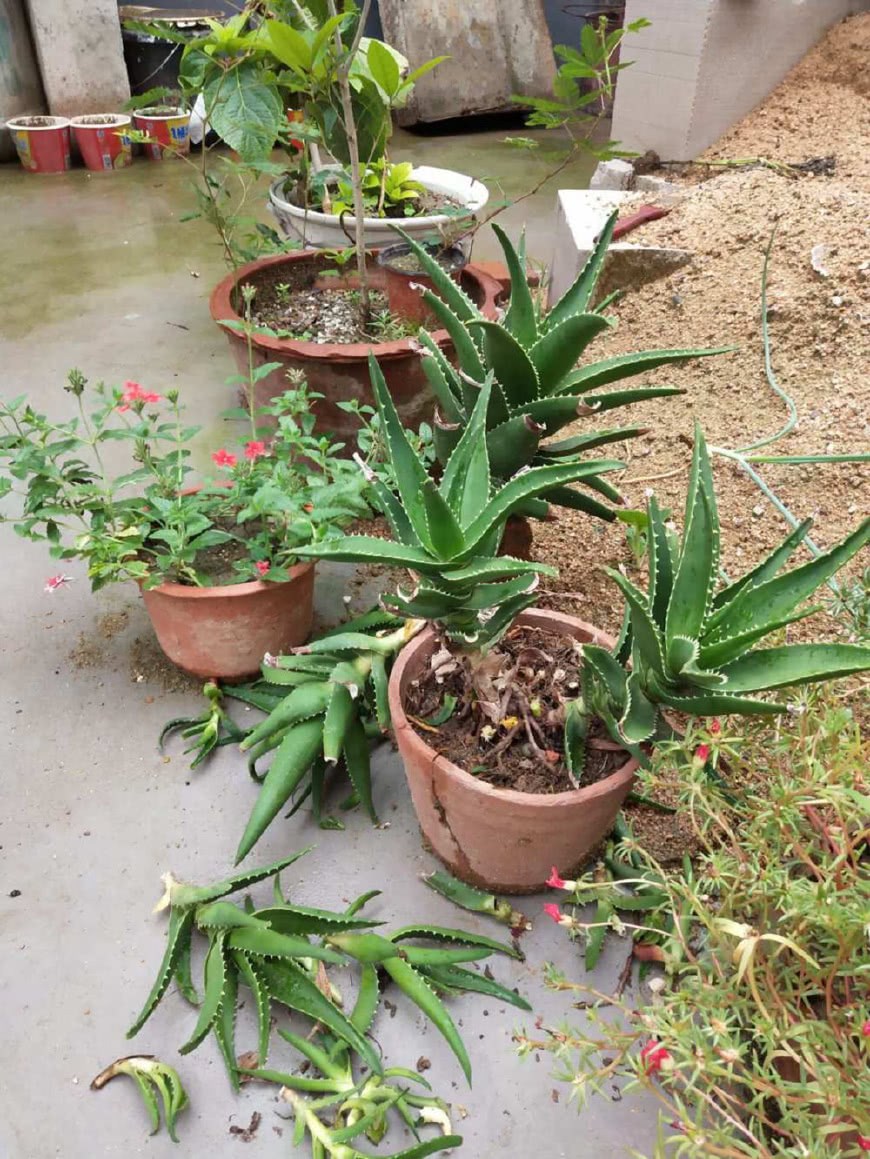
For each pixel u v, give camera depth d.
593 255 1.82
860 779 1.10
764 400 2.34
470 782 1.35
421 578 1.29
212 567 1.97
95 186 5.16
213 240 4.37
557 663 1.60
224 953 1.40
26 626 2.12
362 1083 1.26
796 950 0.97
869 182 2.76
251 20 3.10
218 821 1.69
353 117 2.58
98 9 5.37
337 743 1.53
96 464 2.68
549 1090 1.32
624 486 2.32
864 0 3.45
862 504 1.98
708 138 3.35
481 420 1.31
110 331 3.47
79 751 1.82
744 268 2.61
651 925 1.42
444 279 1.86
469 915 1.54
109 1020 1.40
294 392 2.08
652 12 3.21
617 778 1.37
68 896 1.56
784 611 1.18
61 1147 1.26
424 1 5.67
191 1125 1.28
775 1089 0.95
